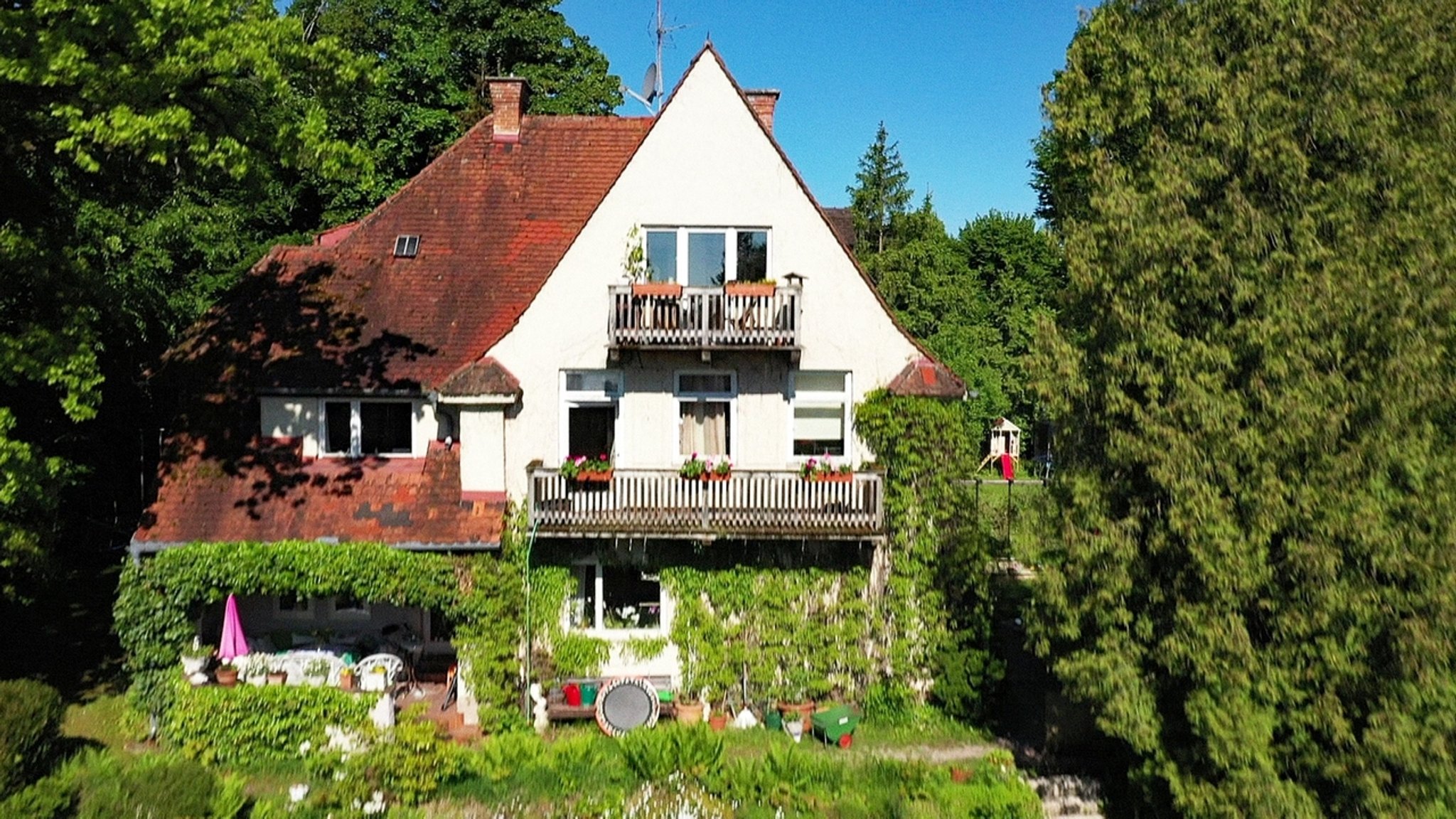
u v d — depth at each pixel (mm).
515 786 14031
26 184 16375
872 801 13523
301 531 16062
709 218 16641
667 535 16094
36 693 13336
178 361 17875
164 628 15266
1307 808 11289
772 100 20422
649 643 16750
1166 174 12266
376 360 17438
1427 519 10969
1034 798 13727
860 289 16891
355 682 16266
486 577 16047
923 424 16766
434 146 34562
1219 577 11438
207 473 16641
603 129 21203
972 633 16969
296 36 15016
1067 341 13539
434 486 16609
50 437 20953
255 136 15711
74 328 14664
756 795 13828
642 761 14242
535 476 16141
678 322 15961
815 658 16859
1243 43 12828
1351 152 12000
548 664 16703
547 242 19469
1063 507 13312
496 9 36594
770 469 16438
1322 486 11266
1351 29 12164
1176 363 11953
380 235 19594
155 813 11797
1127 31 13781
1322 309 11320
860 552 16922
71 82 13273
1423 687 10664
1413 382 11195
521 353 16656
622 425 16875
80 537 24156
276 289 18750
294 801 13211
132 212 19922
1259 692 11523
